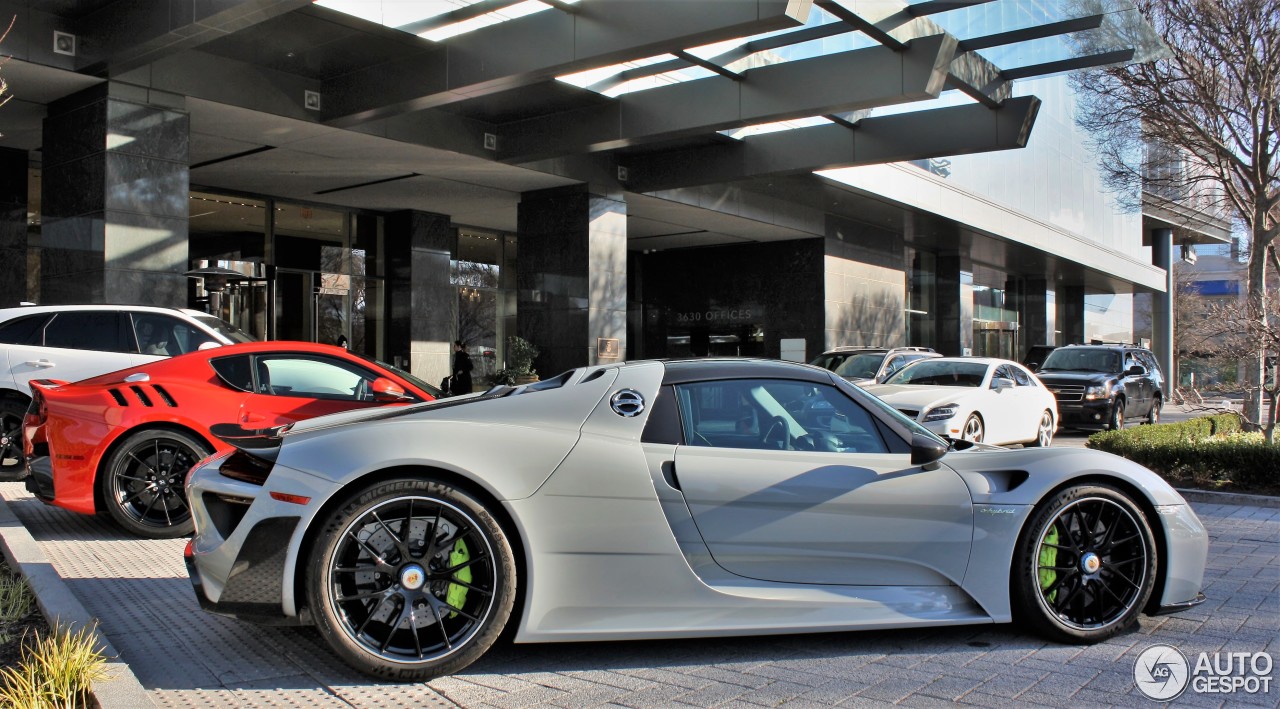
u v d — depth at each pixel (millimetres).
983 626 4332
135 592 4852
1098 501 4113
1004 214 30375
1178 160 17219
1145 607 4246
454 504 3527
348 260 21688
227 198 19609
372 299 22125
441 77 13336
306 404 6750
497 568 3545
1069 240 35875
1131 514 4129
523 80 12820
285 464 3561
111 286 12211
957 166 27625
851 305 28312
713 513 3824
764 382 4176
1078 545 4121
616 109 16109
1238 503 8641
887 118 17156
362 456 3521
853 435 4160
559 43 12258
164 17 11016
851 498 3922
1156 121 15398
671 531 3742
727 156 19109
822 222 26969
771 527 3861
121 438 6328
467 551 3625
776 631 3789
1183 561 4215
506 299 25422
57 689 3053
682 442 3934
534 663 3768
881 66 13594
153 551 5922
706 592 3754
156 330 8984
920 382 13297
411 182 19156
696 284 29969
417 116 16031
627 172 20219
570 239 19656
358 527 3500
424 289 22250
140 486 6355
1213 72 14203
